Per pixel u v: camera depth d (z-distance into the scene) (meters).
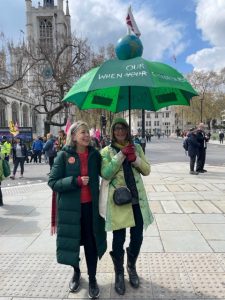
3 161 7.79
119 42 3.41
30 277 3.95
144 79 2.95
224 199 7.96
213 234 5.34
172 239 5.12
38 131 70.44
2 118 52.72
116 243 3.56
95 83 3.06
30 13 75.31
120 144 3.57
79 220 3.35
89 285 3.48
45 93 29.33
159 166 16.08
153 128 129.50
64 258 3.35
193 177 11.98
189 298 3.38
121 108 4.30
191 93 3.34
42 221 6.38
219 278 3.80
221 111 76.88
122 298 3.42
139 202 3.52
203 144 13.13
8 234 5.61
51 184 3.37
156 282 3.74
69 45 27.84
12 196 9.22
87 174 3.38
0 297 3.50
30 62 28.95
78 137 3.37
